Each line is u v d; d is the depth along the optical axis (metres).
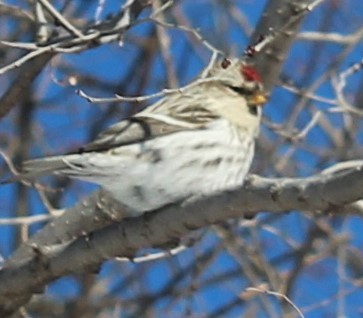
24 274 10.48
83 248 10.25
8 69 10.45
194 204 9.68
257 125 11.81
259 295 14.44
